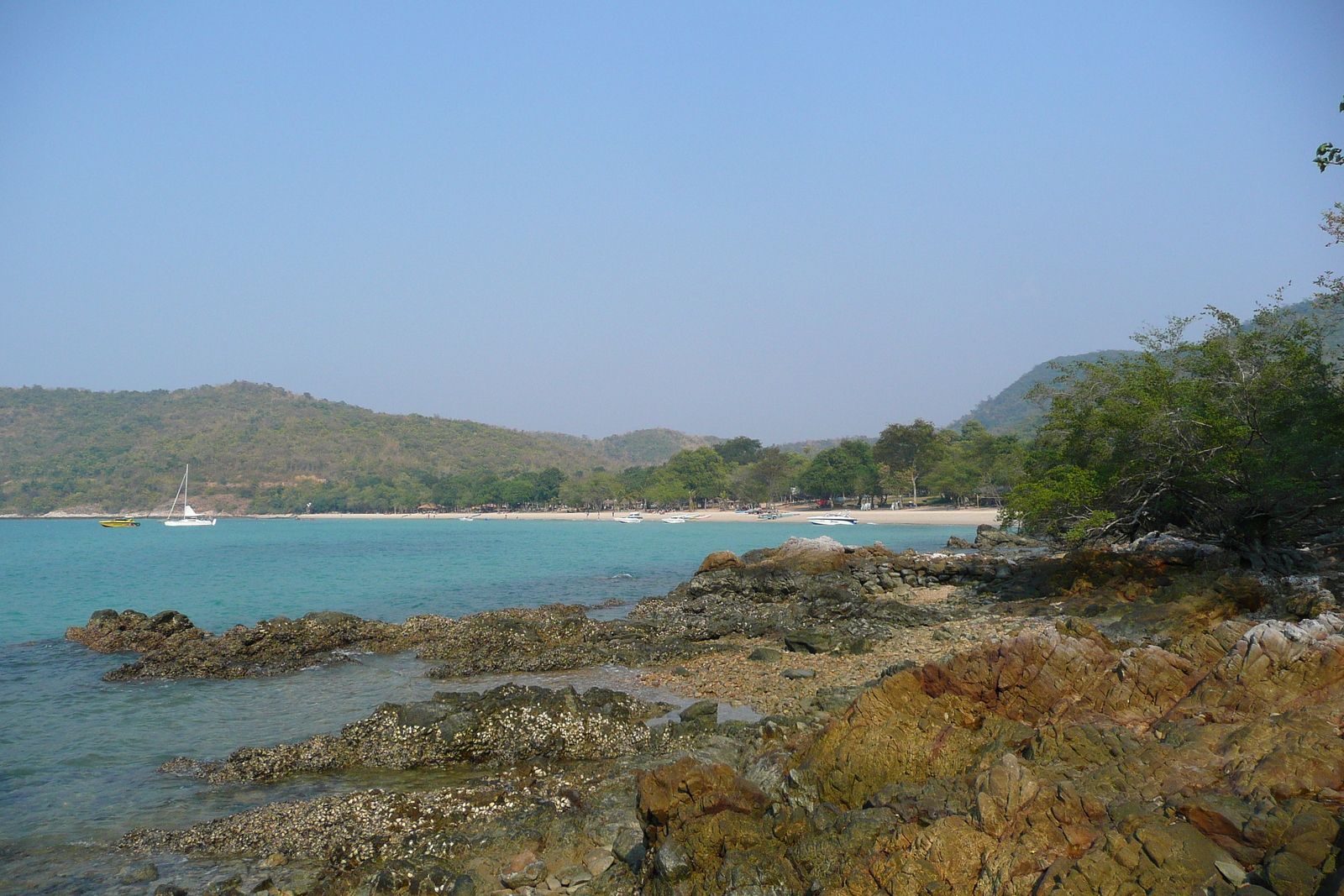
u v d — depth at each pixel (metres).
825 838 9.09
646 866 10.13
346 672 25.25
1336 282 27.38
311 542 121.56
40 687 23.59
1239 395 30.20
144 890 11.23
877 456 176.50
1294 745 8.73
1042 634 12.27
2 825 13.58
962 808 9.09
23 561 81.75
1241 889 6.85
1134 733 10.28
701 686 21.69
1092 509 32.66
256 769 16.09
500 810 13.21
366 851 11.85
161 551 99.50
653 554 82.12
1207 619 20.67
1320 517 32.75
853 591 37.66
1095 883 7.28
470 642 28.03
